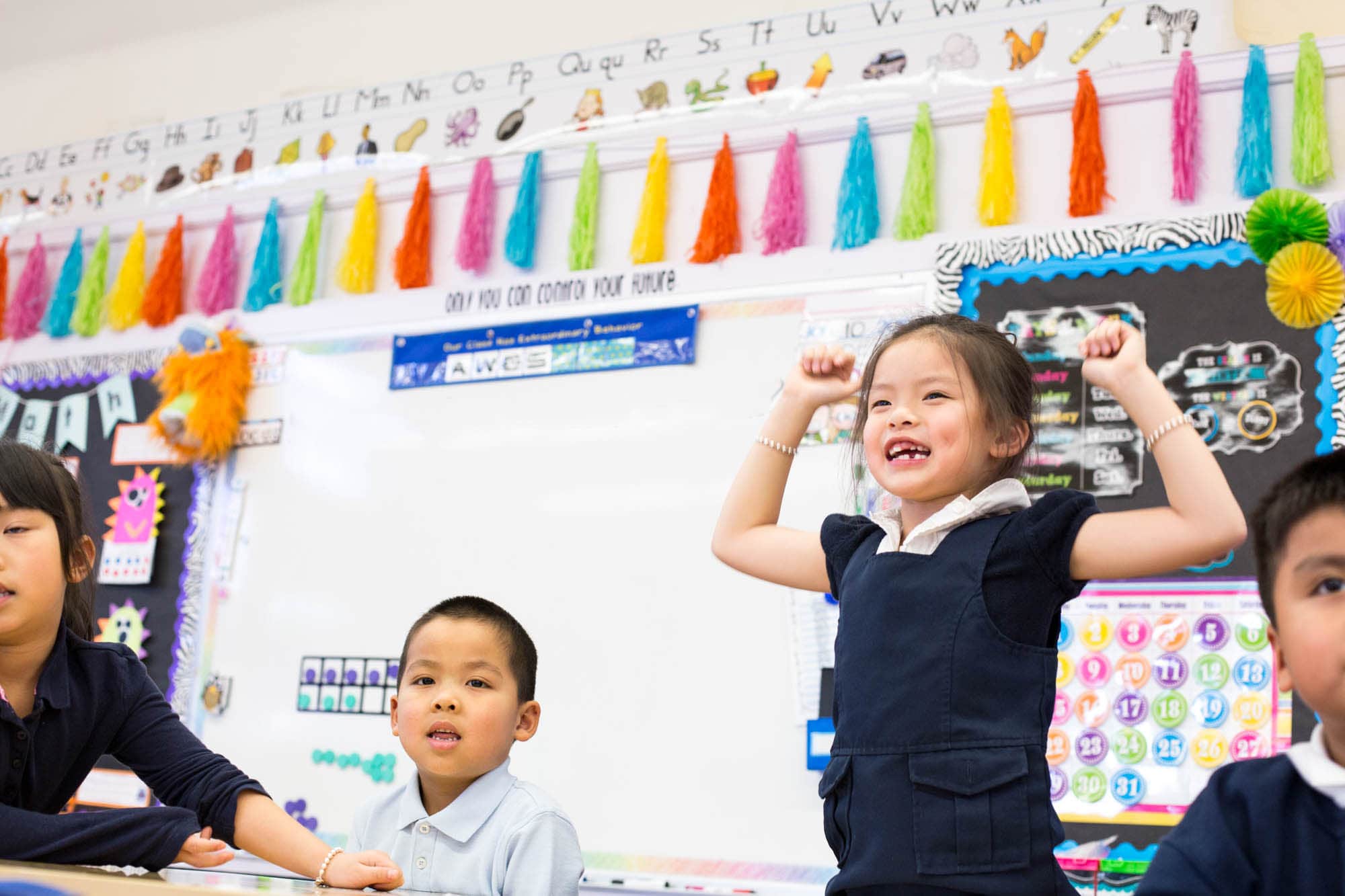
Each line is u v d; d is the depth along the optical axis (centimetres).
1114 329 107
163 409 244
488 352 228
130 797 232
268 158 260
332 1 266
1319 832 81
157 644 239
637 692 203
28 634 119
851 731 104
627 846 197
